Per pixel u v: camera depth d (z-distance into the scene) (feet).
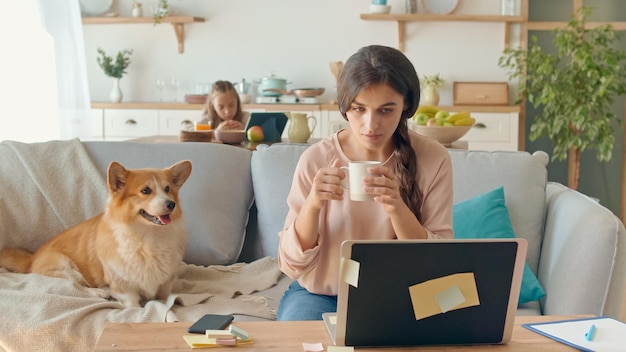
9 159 8.73
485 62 18.80
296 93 18.53
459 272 4.22
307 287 6.12
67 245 8.09
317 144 6.18
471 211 7.80
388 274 4.16
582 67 16.14
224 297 7.66
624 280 6.59
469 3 18.78
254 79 19.47
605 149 16.49
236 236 8.80
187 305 7.35
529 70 17.39
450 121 10.25
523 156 8.33
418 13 18.80
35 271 7.98
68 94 15.16
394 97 5.26
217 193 8.77
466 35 18.76
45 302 7.05
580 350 4.26
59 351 6.70
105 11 19.56
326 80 19.29
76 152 8.86
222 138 10.53
